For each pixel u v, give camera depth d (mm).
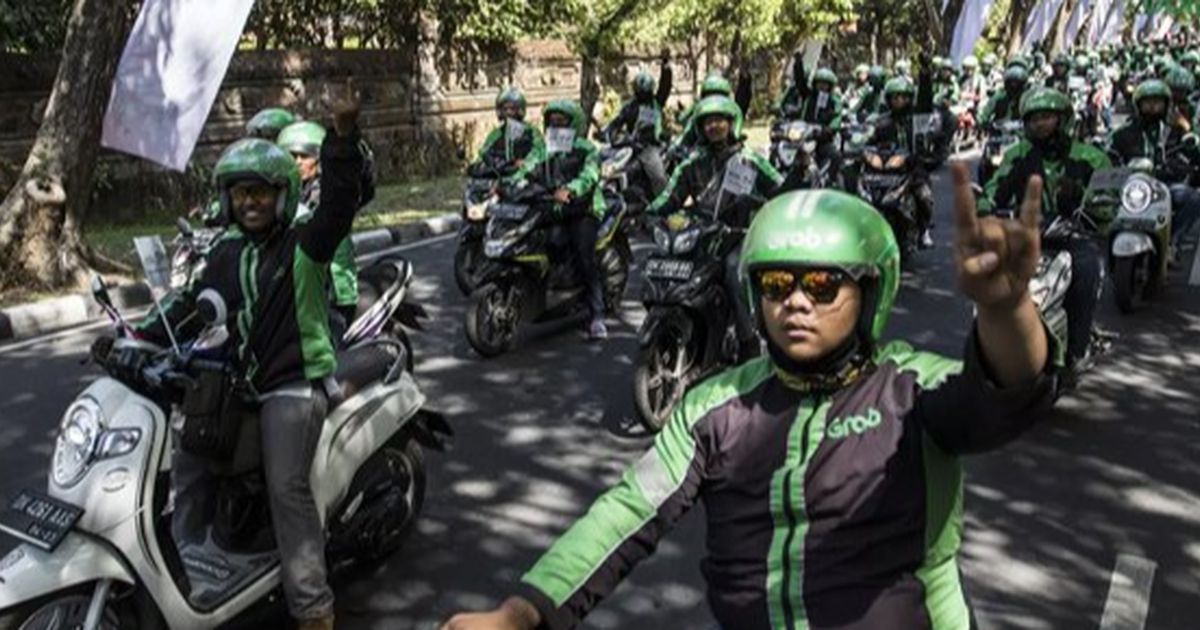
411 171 17297
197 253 6785
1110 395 6746
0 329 8086
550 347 7742
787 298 1989
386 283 5055
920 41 36562
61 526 3178
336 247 3660
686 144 10070
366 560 4477
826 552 1989
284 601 4023
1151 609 4223
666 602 4227
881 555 1978
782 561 2016
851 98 18922
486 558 4586
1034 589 4371
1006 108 14102
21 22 12562
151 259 3637
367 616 4113
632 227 11641
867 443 1987
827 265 1947
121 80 9352
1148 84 9000
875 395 2025
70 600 3236
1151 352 7703
